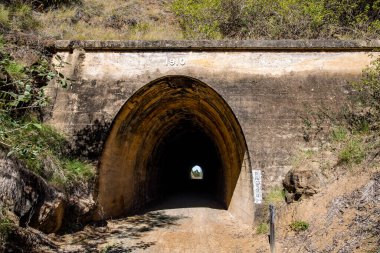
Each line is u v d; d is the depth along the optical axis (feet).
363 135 29.07
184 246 25.88
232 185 39.52
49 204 23.66
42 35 35.17
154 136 47.85
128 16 50.65
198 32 41.57
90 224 29.32
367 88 31.09
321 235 20.89
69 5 49.80
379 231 17.49
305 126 30.96
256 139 30.73
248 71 32.40
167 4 55.77
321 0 41.73
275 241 24.16
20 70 27.53
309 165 28.04
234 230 30.53
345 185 23.59
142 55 33.14
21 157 21.39
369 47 32.42
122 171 37.01
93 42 33.22
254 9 43.27
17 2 41.50
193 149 81.71
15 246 19.77
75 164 29.76
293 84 32.07
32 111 30.12
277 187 29.55
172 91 36.88
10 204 20.77
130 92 32.32
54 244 23.49
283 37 41.50
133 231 30.09
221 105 34.09
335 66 32.48
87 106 32.07
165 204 50.01
